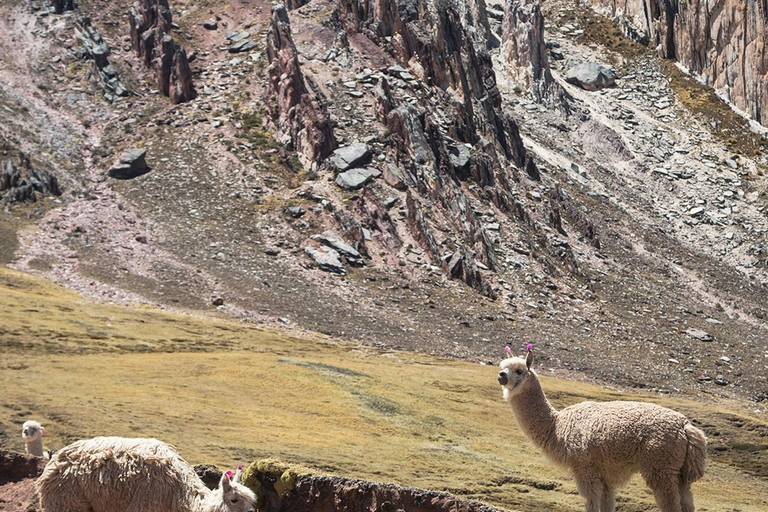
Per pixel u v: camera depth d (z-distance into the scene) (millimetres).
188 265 107125
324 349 87188
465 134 149875
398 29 160250
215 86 155000
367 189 126938
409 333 99562
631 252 145750
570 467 17688
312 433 56906
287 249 115875
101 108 150625
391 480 46250
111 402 56594
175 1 182250
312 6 169375
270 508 17438
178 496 13477
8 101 146125
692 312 128750
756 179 176625
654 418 17047
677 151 183250
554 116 185500
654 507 45562
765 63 193500
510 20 197375
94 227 115188
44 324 76375
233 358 74812
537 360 98250
